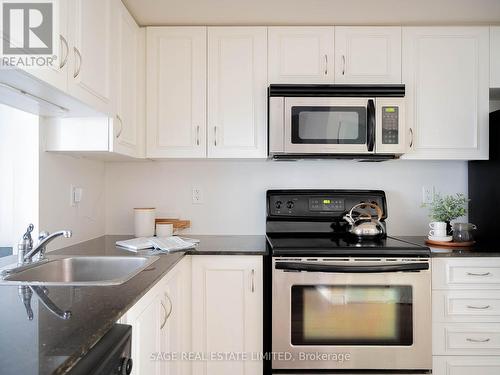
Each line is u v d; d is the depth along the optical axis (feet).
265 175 7.27
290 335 5.24
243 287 5.44
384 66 6.29
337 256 5.25
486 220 6.60
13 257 4.66
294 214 6.81
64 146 5.10
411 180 7.29
